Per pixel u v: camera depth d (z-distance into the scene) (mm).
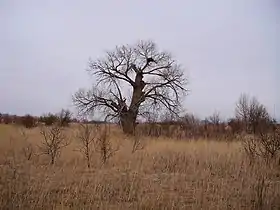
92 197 6375
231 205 6117
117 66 30547
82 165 9828
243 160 10602
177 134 21125
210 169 9594
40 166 9453
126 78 30328
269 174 8883
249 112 25922
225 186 7395
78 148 12102
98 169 9383
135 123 27344
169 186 7602
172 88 30406
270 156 10594
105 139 11734
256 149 12586
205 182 7832
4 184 7055
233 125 24906
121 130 25375
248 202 6301
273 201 6242
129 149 12906
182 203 6332
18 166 9242
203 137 19812
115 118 28953
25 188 6832
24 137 14547
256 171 9023
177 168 9758
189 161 10680
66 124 19719
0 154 11016
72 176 8203
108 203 6277
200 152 12633
